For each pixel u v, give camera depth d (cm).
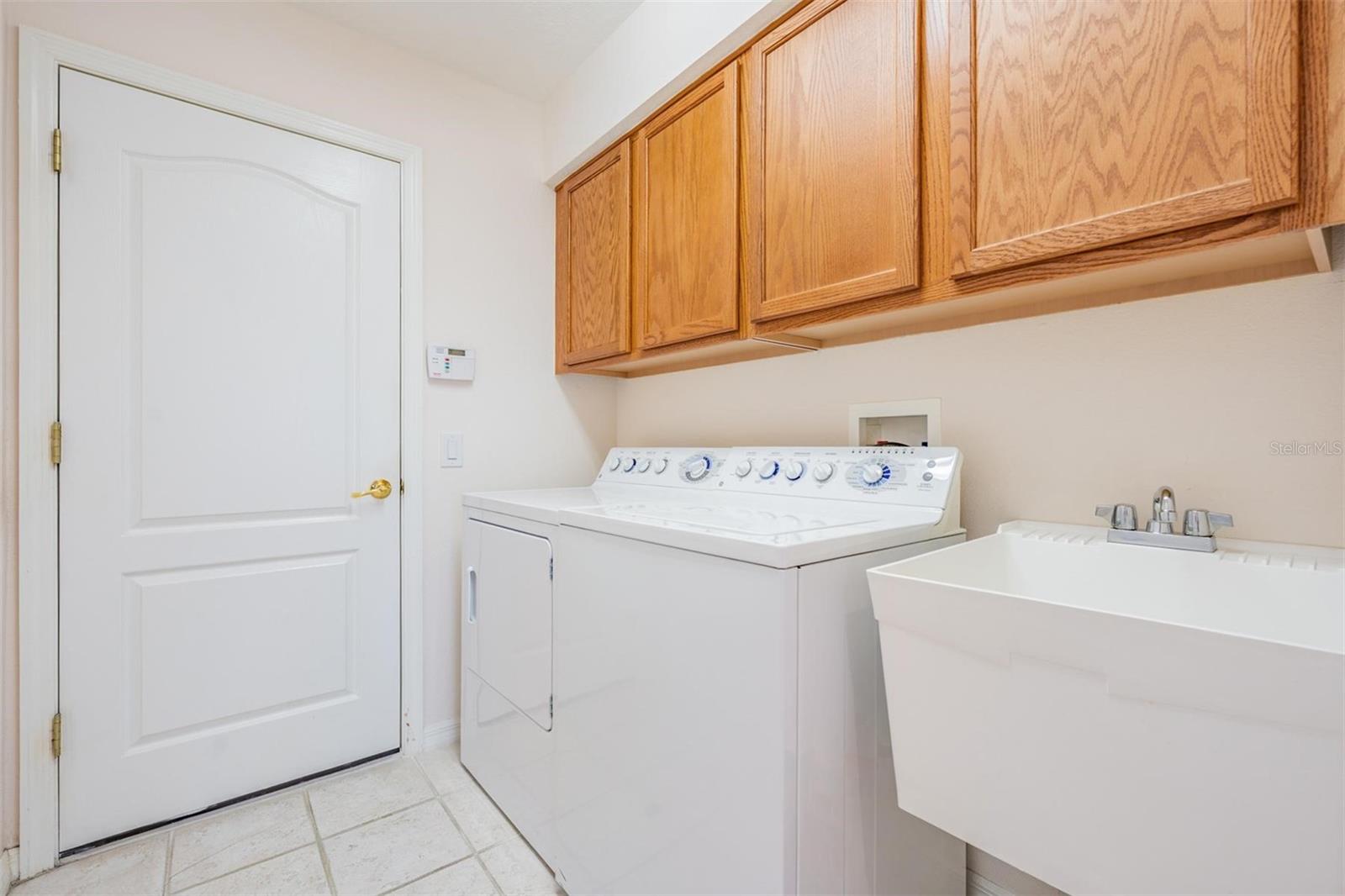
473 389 201
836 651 89
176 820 150
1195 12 77
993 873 125
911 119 108
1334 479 87
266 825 150
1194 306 99
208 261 154
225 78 157
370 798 162
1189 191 77
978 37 100
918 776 79
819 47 125
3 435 130
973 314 127
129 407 144
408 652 187
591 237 200
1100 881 64
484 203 204
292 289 167
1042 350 117
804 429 164
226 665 158
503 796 154
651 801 102
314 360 171
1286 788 52
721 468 160
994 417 125
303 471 169
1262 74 71
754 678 83
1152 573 92
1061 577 101
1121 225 84
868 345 148
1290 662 50
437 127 193
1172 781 58
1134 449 106
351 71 177
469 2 166
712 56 147
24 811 131
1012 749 69
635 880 105
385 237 183
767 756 82
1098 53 85
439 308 193
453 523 196
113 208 142
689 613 94
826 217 124
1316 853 51
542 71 199
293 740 167
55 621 135
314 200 171
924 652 76
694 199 158
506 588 153
